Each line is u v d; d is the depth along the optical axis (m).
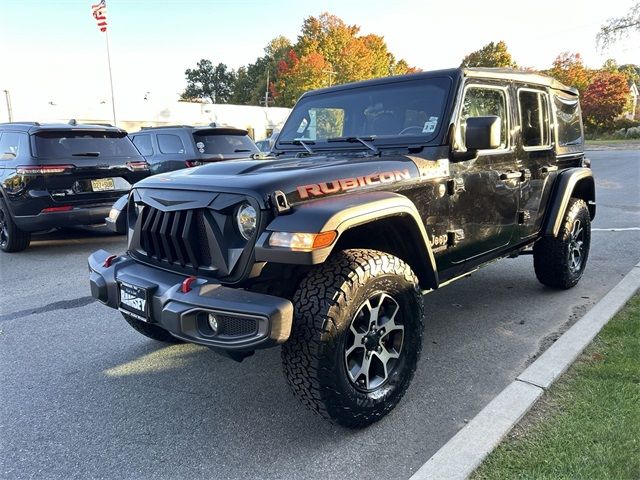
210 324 2.53
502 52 66.19
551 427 2.67
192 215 2.71
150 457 2.62
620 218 9.23
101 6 29.84
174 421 2.95
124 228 3.54
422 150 3.34
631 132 46.47
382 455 2.60
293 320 2.52
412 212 2.89
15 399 3.22
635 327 3.89
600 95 49.47
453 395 3.18
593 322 3.95
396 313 2.89
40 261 6.84
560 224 4.66
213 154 9.64
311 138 4.01
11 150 7.02
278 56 74.50
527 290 5.21
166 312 2.58
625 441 2.49
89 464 2.57
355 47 62.00
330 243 2.41
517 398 2.90
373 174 2.91
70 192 6.92
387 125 3.63
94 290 3.15
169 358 3.79
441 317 4.52
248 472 2.49
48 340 4.16
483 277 5.70
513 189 4.04
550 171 4.57
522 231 4.29
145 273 2.92
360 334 2.71
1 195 7.04
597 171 17.89
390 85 3.70
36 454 2.66
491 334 4.12
